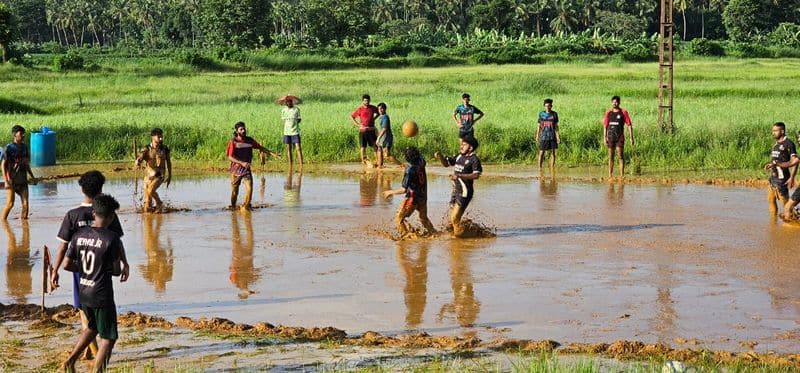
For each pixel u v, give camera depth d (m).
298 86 99.69
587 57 180.12
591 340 17.80
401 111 63.97
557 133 42.41
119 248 15.27
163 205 34.94
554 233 28.80
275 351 16.94
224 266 24.50
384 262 24.83
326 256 25.66
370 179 42.59
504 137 49.56
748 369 15.41
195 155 50.75
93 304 15.12
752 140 47.12
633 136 44.97
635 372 15.23
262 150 34.25
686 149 47.22
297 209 34.03
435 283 22.48
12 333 18.23
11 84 105.75
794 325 18.69
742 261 24.53
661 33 50.19
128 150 51.16
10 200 31.16
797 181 39.78
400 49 189.12
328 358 16.42
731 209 33.16
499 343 17.25
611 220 31.12
